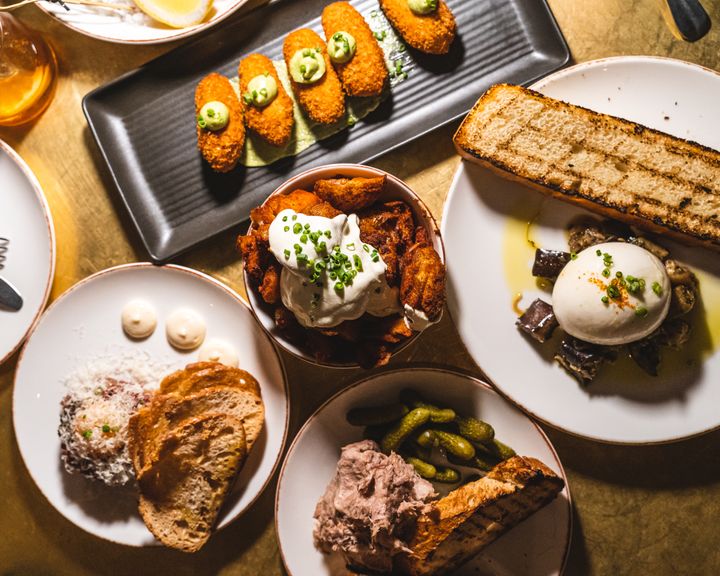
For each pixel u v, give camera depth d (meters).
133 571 0.70
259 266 0.60
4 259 0.68
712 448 0.67
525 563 0.66
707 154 0.62
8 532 0.71
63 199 0.69
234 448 0.64
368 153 0.66
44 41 0.68
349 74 0.63
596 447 0.68
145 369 0.67
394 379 0.65
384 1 0.64
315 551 0.67
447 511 0.62
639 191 0.62
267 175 0.67
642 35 0.67
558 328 0.65
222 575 0.70
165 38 0.65
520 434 0.65
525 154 0.63
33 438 0.68
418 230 0.61
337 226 0.58
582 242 0.64
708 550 0.67
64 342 0.67
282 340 0.62
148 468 0.63
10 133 0.69
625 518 0.68
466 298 0.64
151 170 0.67
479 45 0.66
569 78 0.63
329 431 0.66
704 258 0.64
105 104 0.67
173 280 0.67
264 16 0.66
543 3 0.65
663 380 0.64
